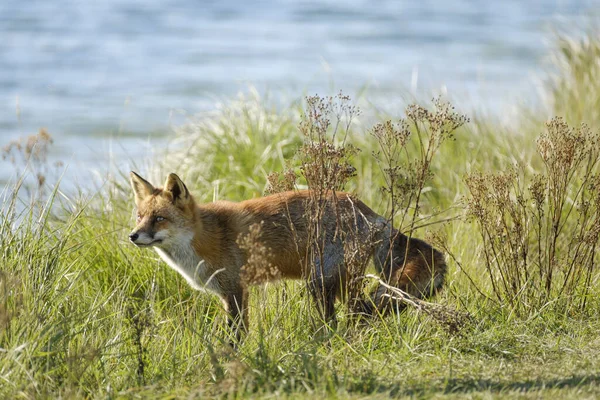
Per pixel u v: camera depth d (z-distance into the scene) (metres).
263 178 20.33
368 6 74.44
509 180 12.73
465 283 13.65
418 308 11.18
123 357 10.55
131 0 74.81
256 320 12.23
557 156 12.63
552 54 25.75
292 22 64.75
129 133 33.38
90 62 48.72
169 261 13.09
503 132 21.33
